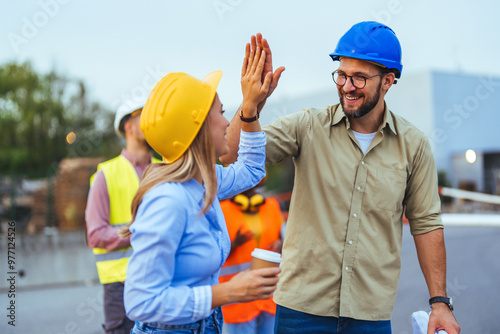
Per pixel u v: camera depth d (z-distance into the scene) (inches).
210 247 75.5
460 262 313.1
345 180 105.5
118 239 140.0
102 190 143.3
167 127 74.5
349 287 104.5
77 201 525.0
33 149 599.8
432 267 109.3
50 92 611.8
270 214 148.7
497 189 898.1
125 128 153.2
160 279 69.1
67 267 375.9
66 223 518.3
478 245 350.6
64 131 611.5
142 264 68.9
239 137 99.3
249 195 145.8
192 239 73.6
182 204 71.9
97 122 627.2
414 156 108.7
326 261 105.1
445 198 818.8
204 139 76.3
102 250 142.8
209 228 77.7
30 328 250.8
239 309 139.3
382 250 105.8
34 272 362.6
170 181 73.4
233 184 89.4
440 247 109.3
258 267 76.6
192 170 75.4
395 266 107.6
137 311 68.9
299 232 107.7
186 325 76.6
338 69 106.0
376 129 108.6
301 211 107.8
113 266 141.6
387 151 107.5
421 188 110.2
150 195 71.9
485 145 933.2
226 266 143.7
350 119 108.5
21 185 518.0
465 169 906.7
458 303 239.1
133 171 149.3
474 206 788.6
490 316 220.7
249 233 143.1
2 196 505.4
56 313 278.8
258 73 89.4
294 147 108.1
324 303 105.3
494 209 772.0
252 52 91.3
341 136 107.1
